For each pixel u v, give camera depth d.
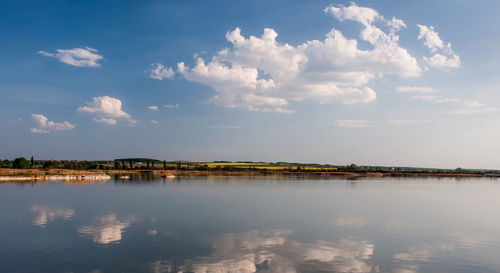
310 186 98.44
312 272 21.03
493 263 23.66
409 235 32.25
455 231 34.62
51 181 106.06
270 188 88.38
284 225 35.97
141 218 38.97
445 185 121.31
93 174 136.25
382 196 71.75
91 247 26.03
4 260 22.73
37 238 28.77
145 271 20.64
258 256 24.20
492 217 44.69
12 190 72.56
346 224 37.28
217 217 40.34
